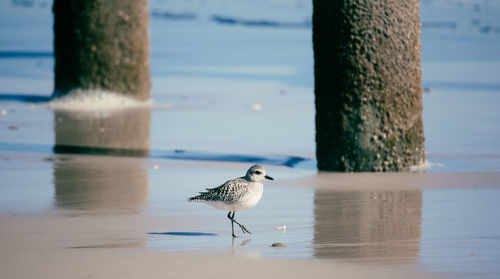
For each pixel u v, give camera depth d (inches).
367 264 363.3
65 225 462.9
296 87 1423.5
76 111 1071.6
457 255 380.5
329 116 657.6
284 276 341.4
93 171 665.0
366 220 472.1
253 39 2674.7
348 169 655.8
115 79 1120.8
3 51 2133.4
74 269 354.9
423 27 3223.4
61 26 1108.5
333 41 645.3
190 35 2829.7
